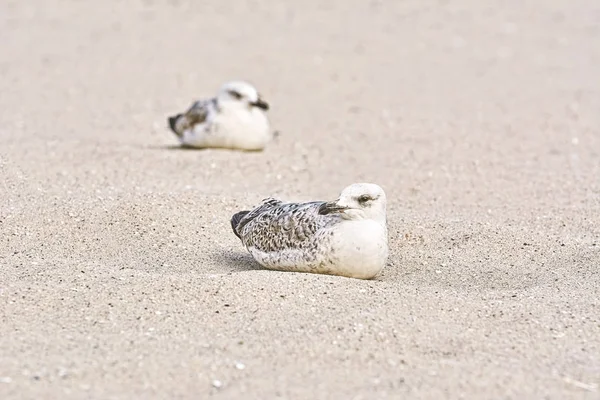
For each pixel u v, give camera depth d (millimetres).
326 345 9281
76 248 12289
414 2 36812
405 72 27219
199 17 34094
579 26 32875
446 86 25625
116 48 29328
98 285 10641
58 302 10195
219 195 14375
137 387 8438
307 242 10969
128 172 16172
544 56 29156
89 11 34688
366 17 34312
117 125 20844
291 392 8383
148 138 19734
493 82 26078
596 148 19266
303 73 26984
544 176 16969
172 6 35688
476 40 31094
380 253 10844
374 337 9453
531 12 35031
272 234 11297
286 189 15945
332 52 29438
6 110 21875
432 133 20688
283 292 10445
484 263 12117
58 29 31766
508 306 10359
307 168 17688
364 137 20406
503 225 13547
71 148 17812
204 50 29375
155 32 31672
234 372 8727
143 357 8992
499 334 9656
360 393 8383
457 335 9586
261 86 25422
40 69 26516
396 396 8344
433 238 12930
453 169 17594
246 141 18312
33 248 12203
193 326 9711
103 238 12586
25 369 8680
